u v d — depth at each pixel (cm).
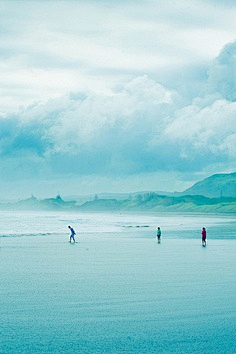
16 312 1980
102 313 1970
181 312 1986
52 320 1861
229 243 5672
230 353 1512
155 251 4597
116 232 8425
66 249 4838
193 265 3462
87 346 1559
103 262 3678
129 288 2489
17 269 3275
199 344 1594
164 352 1515
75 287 2523
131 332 1716
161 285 2575
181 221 16138
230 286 2541
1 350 1508
